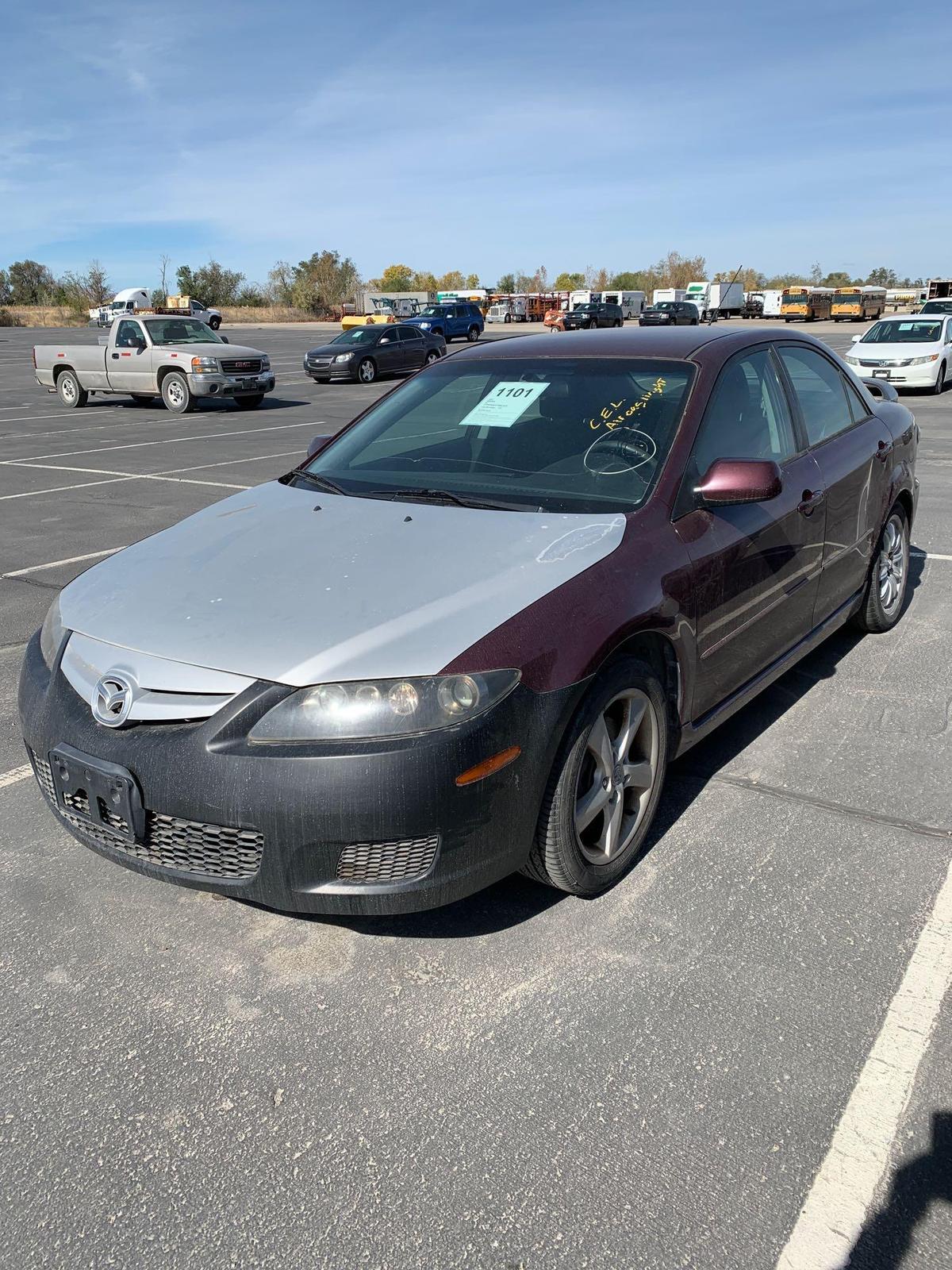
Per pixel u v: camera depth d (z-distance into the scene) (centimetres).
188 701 255
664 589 302
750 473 316
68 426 1694
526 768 260
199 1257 191
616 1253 190
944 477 1001
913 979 264
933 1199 200
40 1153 216
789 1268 186
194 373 1834
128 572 310
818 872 314
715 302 6319
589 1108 224
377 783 240
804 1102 224
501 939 284
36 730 282
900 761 388
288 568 293
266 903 254
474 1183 206
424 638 254
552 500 325
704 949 278
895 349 1848
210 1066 240
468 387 396
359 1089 231
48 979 272
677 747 330
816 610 428
